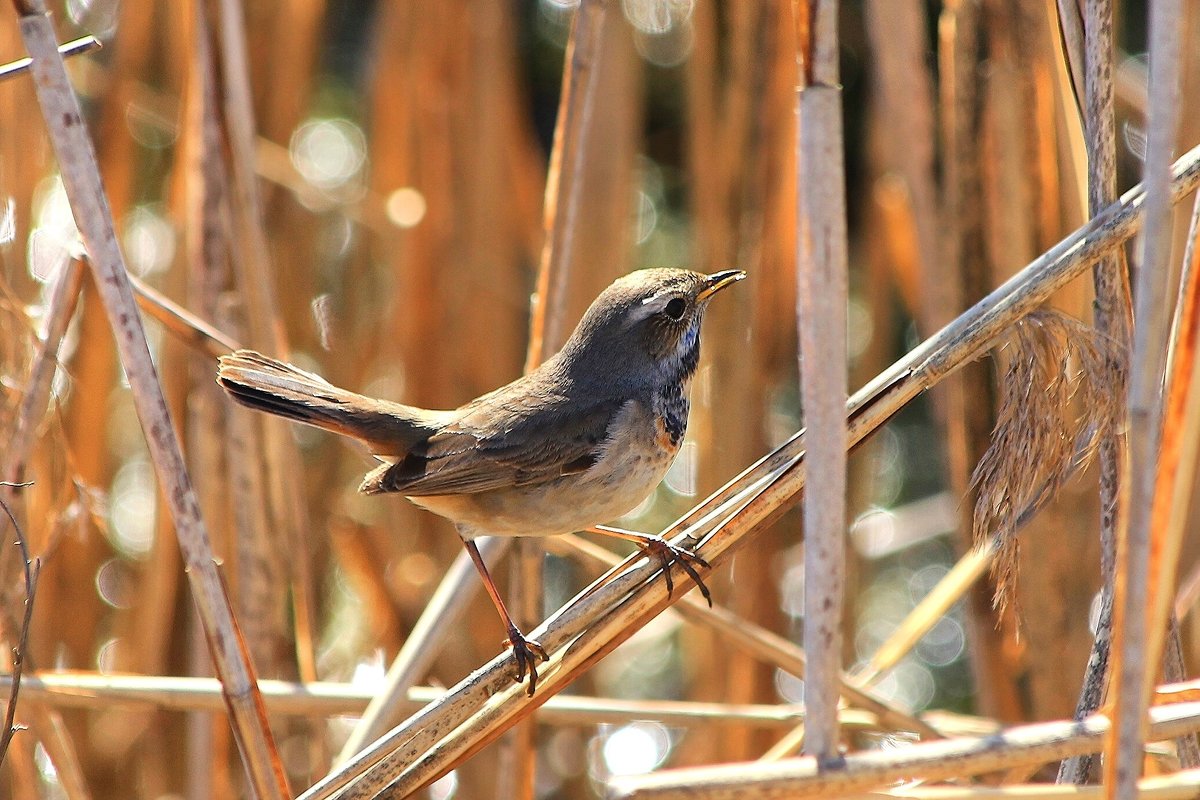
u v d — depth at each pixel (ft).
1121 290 24.62
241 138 31.37
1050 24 28.40
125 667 40.55
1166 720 20.43
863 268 56.90
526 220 49.34
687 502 53.26
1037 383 23.62
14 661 25.81
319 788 23.95
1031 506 24.20
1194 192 31.45
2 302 30.53
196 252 34.14
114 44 40.22
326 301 49.90
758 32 38.37
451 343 44.80
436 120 44.75
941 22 33.55
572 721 31.30
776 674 42.01
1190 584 31.27
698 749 43.93
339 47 61.72
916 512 53.01
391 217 45.91
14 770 30.04
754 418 39.50
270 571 33.30
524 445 30.58
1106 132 24.31
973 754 19.48
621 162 42.55
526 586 32.65
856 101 56.70
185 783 41.29
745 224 39.04
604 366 31.86
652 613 25.09
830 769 19.20
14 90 34.96
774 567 41.60
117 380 44.78
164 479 22.47
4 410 30.32
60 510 30.17
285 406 30.91
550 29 59.98
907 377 23.77
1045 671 33.09
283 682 30.42
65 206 44.45
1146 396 17.69
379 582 44.19
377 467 34.45
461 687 24.84
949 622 53.52
